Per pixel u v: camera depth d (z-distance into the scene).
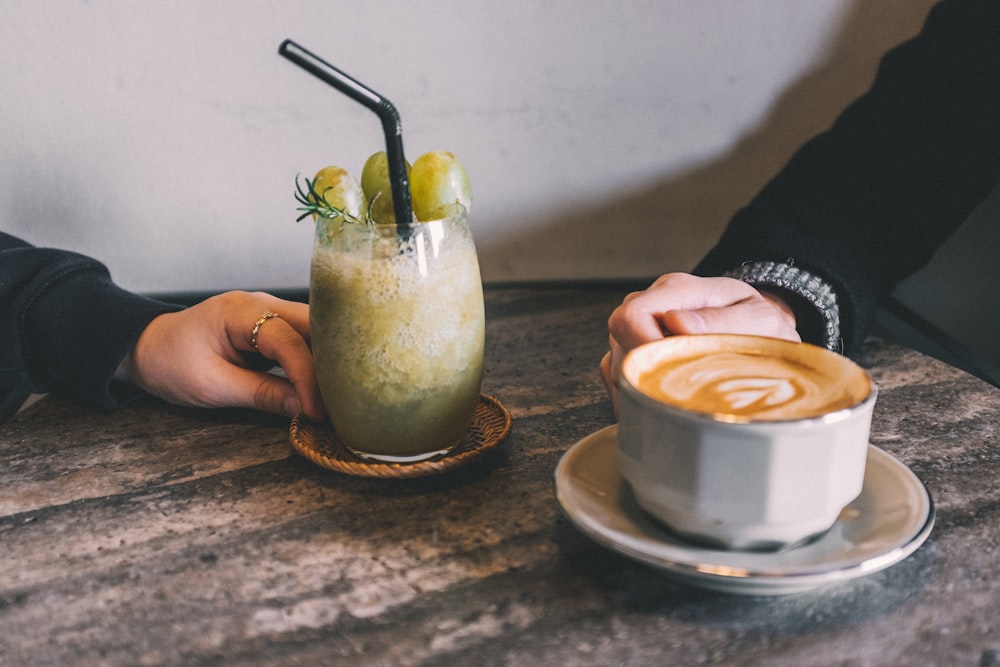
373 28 1.17
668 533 0.48
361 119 1.21
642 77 1.23
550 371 0.85
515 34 1.19
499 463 0.65
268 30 1.16
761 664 0.42
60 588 0.50
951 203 1.08
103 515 0.58
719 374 0.50
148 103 1.18
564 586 0.49
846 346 0.84
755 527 0.44
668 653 0.43
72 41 1.15
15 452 0.69
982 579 0.49
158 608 0.47
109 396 0.75
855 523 0.50
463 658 0.43
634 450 0.48
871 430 0.69
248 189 1.24
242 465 0.66
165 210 1.24
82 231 1.24
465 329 0.61
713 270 0.86
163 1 1.14
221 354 0.75
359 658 0.43
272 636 0.45
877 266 0.98
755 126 1.27
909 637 0.44
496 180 1.26
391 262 0.58
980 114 1.08
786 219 0.91
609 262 1.31
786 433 0.43
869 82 1.24
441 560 0.52
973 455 0.64
